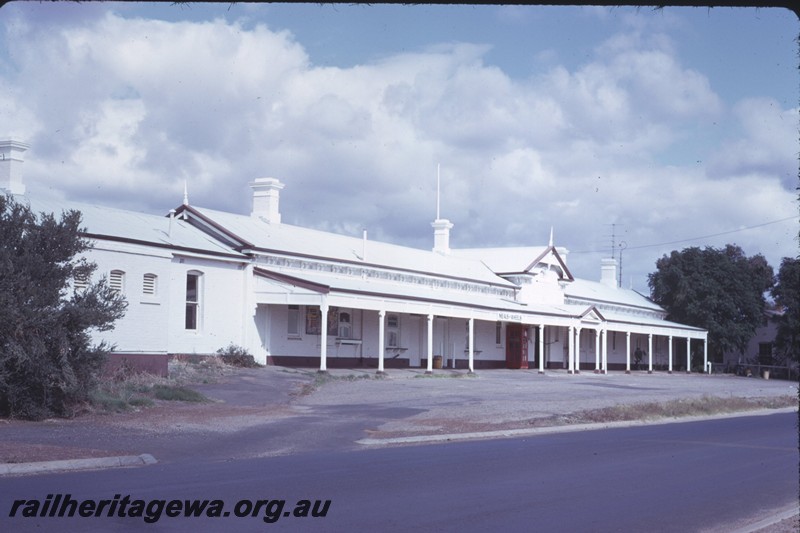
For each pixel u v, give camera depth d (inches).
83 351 785.6
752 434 864.9
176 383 1094.4
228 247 1446.9
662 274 3070.9
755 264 2994.6
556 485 504.1
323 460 592.1
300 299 1433.3
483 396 1189.1
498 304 2020.2
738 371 2908.5
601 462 616.4
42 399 753.6
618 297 2888.8
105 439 656.4
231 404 978.7
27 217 783.7
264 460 590.6
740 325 2920.8
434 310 1696.6
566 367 2507.4
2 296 719.7
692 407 1160.2
